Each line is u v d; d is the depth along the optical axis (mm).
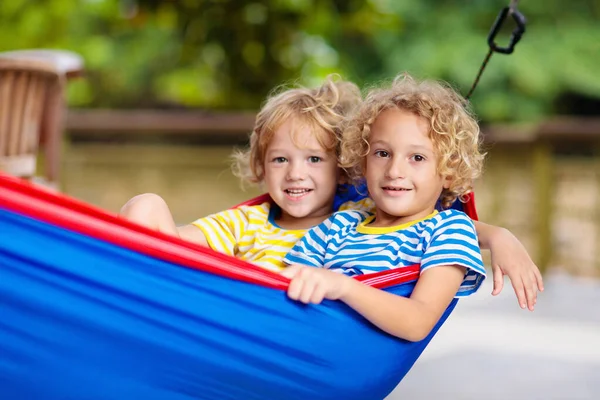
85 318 1269
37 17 7645
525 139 5285
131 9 6758
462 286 1605
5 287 1224
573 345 3344
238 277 1339
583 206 5262
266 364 1409
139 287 1280
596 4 8812
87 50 8500
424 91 1742
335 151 1894
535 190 5297
